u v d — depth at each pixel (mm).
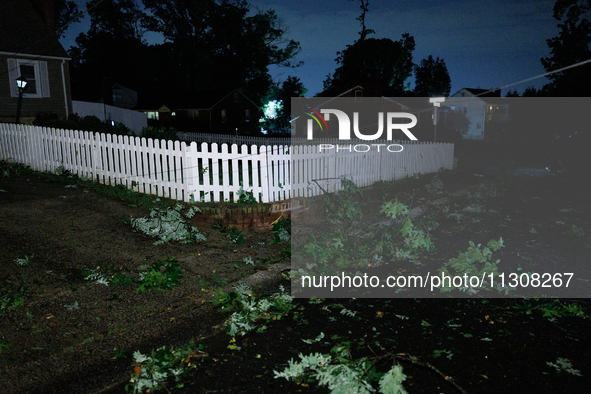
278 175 7578
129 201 7352
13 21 17344
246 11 61719
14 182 8148
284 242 6449
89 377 3125
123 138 7973
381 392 2967
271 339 3730
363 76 50969
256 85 65688
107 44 60438
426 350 3496
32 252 5078
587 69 24562
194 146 7121
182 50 63625
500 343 3611
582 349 3529
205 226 6859
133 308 4148
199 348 3541
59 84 18047
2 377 3033
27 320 3754
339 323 4027
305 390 3012
